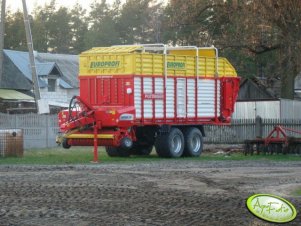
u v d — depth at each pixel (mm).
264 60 59406
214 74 37625
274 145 37312
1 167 27188
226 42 51938
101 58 34375
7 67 66250
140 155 36781
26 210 15414
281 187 20672
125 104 33531
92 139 32531
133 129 33719
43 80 69750
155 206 16312
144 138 35500
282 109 49562
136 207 16109
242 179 22953
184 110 35719
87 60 34844
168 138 34625
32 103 64188
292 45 47562
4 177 22766
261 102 50156
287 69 49500
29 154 35844
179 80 35500
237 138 46344
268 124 45250
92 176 23391
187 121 35875
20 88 65562
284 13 46750
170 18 55812
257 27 48062
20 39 117375
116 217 14586
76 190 19250
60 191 18984
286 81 51594
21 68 69562
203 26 54000
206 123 37125
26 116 43500
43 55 77438
